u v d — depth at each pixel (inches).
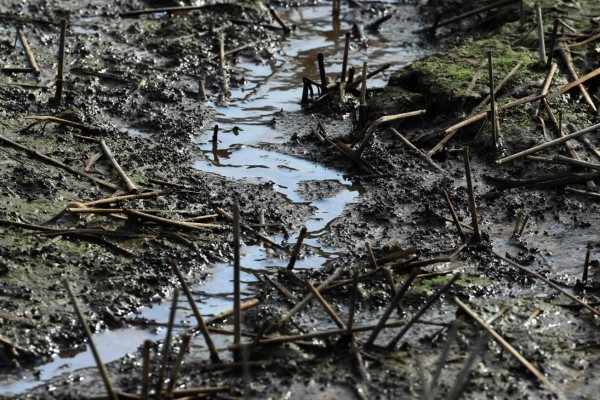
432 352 348.5
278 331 357.4
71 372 341.7
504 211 458.9
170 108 567.2
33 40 623.8
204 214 449.4
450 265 410.3
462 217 454.0
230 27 675.4
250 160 513.7
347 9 741.3
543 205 461.4
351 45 674.8
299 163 512.7
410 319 360.2
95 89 574.6
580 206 457.7
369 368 339.0
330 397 327.9
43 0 685.3
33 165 476.1
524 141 507.5
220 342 355.3
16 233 418.0
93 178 471.2
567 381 337.1
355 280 341.7
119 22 674.8
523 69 567.2
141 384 332.5
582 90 546.6
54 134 512.4
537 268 410.3
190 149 522.0
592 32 609.3
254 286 397.7
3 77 572.1
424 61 585.9
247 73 625.0
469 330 361.1
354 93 585.9
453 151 510.3
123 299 383.2
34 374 341.1
